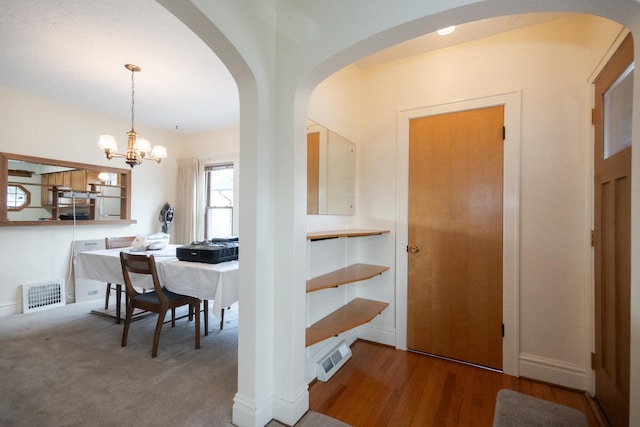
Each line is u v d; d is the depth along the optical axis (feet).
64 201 12.26
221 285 7.14
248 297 5.16
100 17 6.56
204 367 7.18
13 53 8.11
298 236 5.41
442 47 7.82
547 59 6.72
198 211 15.89
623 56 4.88
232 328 9.77
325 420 5.46
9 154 10.64
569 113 6.51
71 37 7.34
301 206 5.49
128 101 11.76
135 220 14.55
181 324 10.08
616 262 5.10
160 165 15.81
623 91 4.96
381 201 8.78
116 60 8.50
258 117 5.07
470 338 7.54
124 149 14.15
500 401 5.79
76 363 7.29
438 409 5.81
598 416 5.56
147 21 6.72
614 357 5.16
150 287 8.47
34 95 11.24
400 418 5.54
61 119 12.04
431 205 8.04
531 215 6.86
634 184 3.63
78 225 12.68
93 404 5.72
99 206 13.39
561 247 6.58
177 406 5.70
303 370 5.66
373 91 8.94
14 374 6.77
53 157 11.82
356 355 8.05
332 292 7.79
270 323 5.44
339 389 6.46
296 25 5.22
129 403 5.76
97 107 12.45
